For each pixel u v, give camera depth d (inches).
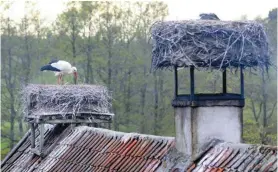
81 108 821.9
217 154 517.3
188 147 541.3
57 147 795.4
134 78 1692.9
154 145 608.1
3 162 899.4
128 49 1718.8
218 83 1437.0
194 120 535.8
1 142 1695.4
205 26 523.8
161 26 544.7
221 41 523.8
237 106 541.0
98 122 826.2
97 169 657.0
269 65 544.7
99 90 834.8
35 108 824.9
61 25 1779.0
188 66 536.1
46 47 1781.5
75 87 824.9
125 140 663.1
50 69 896.9
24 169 830.5
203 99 537.6
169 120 1654.8
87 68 1732.3
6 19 1761.8
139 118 1673.2
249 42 525.7
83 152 720.3
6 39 1758.1
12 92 1704.0
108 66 1716.3
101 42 1743.4
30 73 1745.8
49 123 815.7
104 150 682.2
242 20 535.8
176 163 549.0
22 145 913.5
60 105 814.5
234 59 525.0
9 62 1744.6
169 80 1675.7
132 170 598.5
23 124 1769.2
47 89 818.8
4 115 1702.8
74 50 1748.3
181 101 546.6
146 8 1711.4
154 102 1673.2
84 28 1766.7
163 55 541.0
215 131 537.3
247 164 479.8
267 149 477.4
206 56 523.2
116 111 1670.8
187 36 525.7
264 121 1467.8
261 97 1473.9
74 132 794.8
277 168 454.0
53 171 741.3
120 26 1743.4
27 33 1781.5
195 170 521.7
